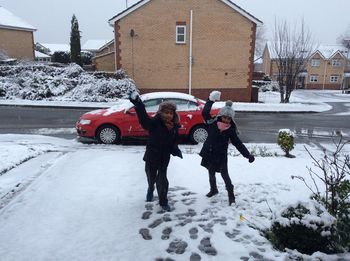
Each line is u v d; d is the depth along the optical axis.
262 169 6.59
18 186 5.44
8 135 10.88
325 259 3.40
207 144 4.77
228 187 4.73
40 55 48.69
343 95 39.75
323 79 56.88
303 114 18.34
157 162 4.50
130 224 4.17
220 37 21.30
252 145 10.10
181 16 20.92
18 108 17.89
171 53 21.44
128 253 3.54
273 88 38.78
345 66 56.75
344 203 3.85
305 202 3.77
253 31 21.33
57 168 6.43
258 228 4.11
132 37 21.17
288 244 3.62
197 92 21.98
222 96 22.11
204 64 21.62
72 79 21.91
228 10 20.95
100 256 3.48
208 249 3.63
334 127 13.98
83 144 9.70
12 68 22.64
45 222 4.20
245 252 3.56
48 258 3.44
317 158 8.23
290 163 7.21
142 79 21.80
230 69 21.80
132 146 9.51
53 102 19.52
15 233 3.92
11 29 31.98
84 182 5.62
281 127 13.71
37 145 9.23
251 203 4.84
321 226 3.51
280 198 5.01
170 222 4.21
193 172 6.24
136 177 5.91
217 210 4.59
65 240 3.78
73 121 13.94
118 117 9.70
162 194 4.54
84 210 4.54
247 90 22.12
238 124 14.26
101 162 6.89
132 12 20.86
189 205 4.75
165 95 10.00
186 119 9.88
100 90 20.77
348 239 3.59
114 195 5.07
